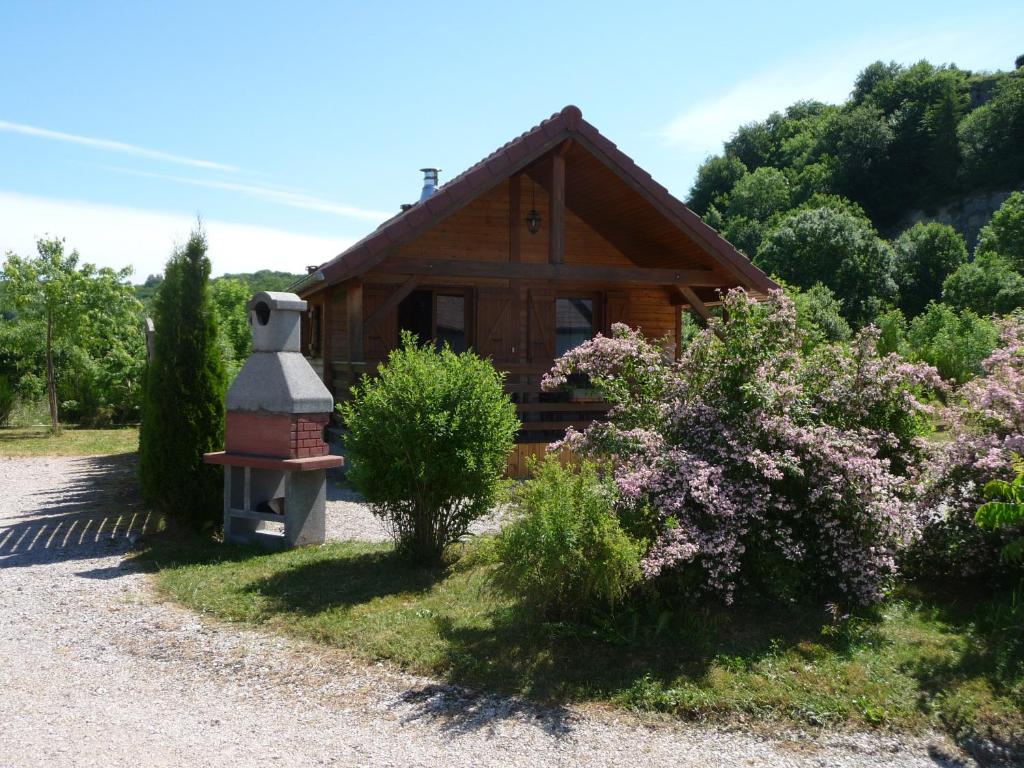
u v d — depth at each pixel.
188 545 7.98
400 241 11.31
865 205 82.31
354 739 3.86
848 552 5.53
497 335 15.18
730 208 76.75
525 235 15.04
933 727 4.03
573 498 5.05
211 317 8.60
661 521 5.30
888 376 6.27
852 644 5.00
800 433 5.57
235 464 7.91
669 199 12.68
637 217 14.10
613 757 3.69
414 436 6.62
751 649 4.86
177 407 8.30
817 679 4.50
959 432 6.34
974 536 6.00
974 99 93.12
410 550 6.91
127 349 23.97
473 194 11.69
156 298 8.55
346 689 4.45
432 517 6.88
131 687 4.53
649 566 4.78
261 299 8.02
